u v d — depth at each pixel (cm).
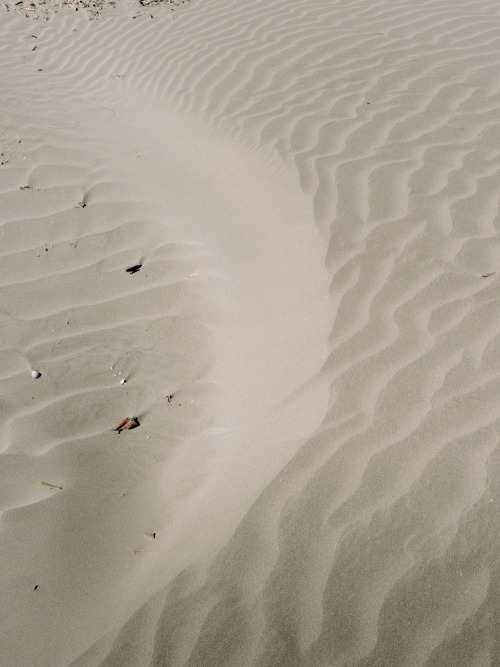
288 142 420
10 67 621
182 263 338
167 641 163
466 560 167
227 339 281
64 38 688
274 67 544
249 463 207
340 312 262
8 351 293
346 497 186
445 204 327
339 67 529
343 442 203
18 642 175
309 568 171
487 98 455
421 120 426
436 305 258
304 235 325
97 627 174
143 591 179
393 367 229
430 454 195
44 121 506
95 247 359
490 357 229
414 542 172
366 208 331
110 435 250
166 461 236
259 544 178
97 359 288
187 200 391
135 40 659
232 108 489
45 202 398
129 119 515
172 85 554
